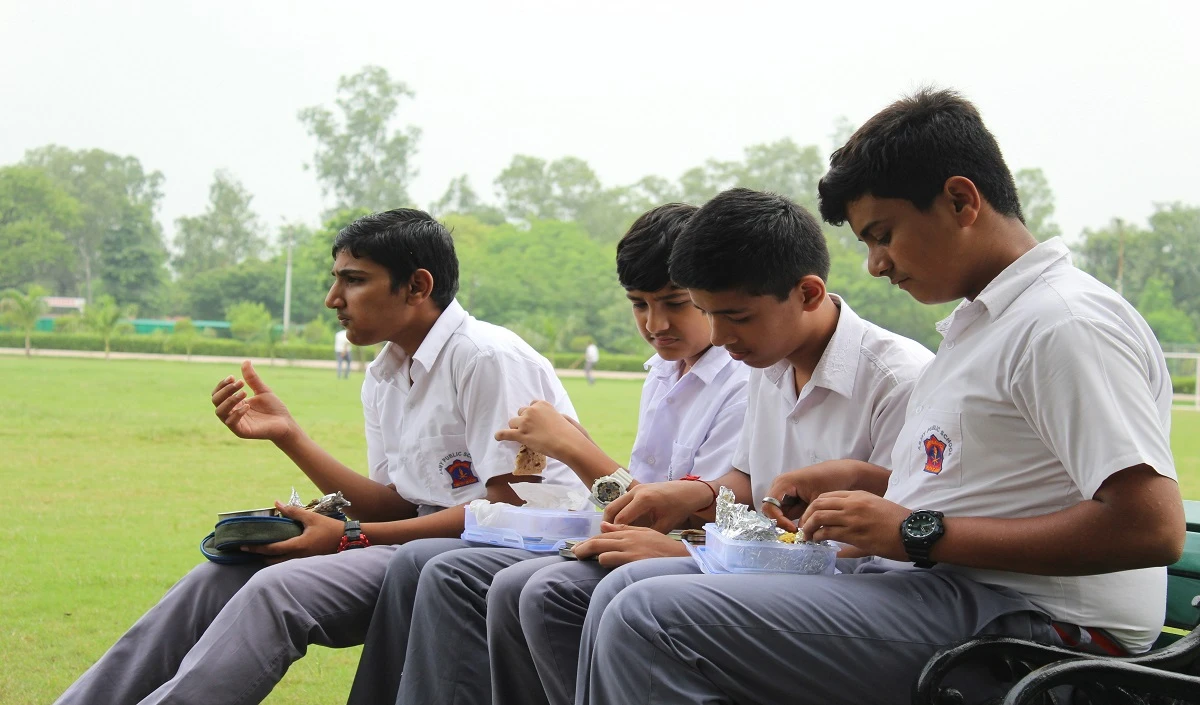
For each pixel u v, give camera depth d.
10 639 4.00
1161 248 44.50
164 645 2.59
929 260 2.00
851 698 1.85
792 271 2.27
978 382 1.95
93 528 6.62
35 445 11.16
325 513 2.84
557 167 76.25
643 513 2.48
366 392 3.31
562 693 2.20
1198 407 28.30
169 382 23.83
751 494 2.63
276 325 49.84
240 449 11.26
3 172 68.56
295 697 3.42
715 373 2.89
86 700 2.53
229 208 80.56
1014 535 1.78
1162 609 1.97
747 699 1.87
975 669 1.85
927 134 1.96
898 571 2.01
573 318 57.69
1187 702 1.78
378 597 2.58
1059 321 1.83
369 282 3.00
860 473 2.29
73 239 73.44
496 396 2.91
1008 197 2.02
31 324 40.22
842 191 2.05
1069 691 1.85
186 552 5.92
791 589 1.87
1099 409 1.74
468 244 65.00
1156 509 1.69
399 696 2.40
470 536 2.59
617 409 19.30
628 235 2.80
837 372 2.43
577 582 2.23
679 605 1.84
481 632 2.41
